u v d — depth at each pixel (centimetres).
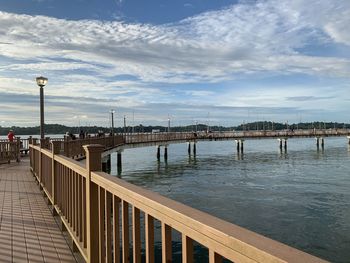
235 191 2573
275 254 127
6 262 507
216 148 9394
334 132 8238
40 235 646
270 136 7344
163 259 209
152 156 6638
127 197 270
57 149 784
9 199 1008
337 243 1409
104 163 3023
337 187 2709
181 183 3047
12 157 2244
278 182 3016
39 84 1609
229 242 149
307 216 1820
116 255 317
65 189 632
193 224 176
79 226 481
